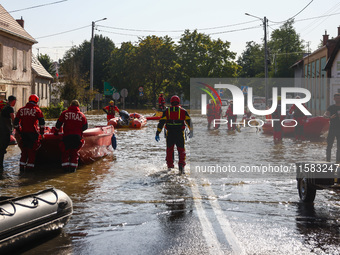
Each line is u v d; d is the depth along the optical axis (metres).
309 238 4.76
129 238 4.79
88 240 4.73
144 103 81.31
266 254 4.27
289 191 7.13
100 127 11.63
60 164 10.48
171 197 6.75
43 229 4.70
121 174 8.94
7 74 30.14
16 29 32.22
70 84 42.16
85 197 6.79
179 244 4.57
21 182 8.12
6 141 9.85
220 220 5.46
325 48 33.66
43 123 9.51
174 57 65.69
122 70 70.50
